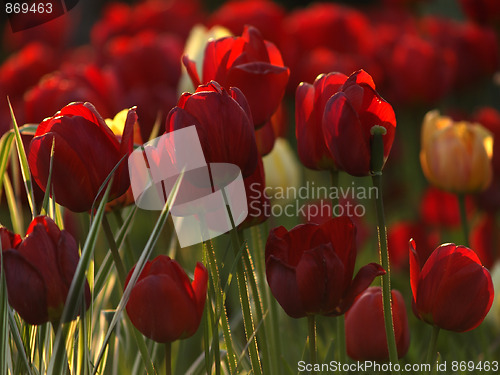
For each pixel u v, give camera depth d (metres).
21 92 2.99
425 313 1.47
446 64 2.92
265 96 1.52
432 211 2.56
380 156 1.43
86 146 1.44
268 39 3.10
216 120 1.42
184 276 1.45
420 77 2.91
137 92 2.26
